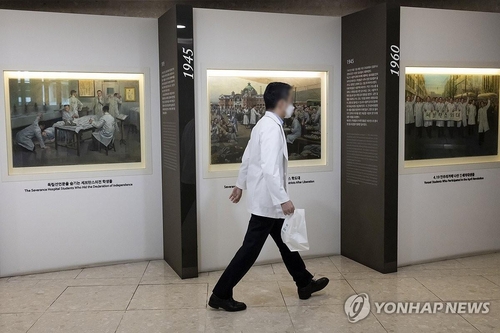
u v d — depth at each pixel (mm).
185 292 5238
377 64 5645
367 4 7793
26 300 5047
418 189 6129
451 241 6398
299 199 6273
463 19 6172
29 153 5789
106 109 6051
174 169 5699
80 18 5816
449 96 6250
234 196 4926
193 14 5637
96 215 6082
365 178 5965
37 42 5680
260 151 4523
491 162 6547
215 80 5848
